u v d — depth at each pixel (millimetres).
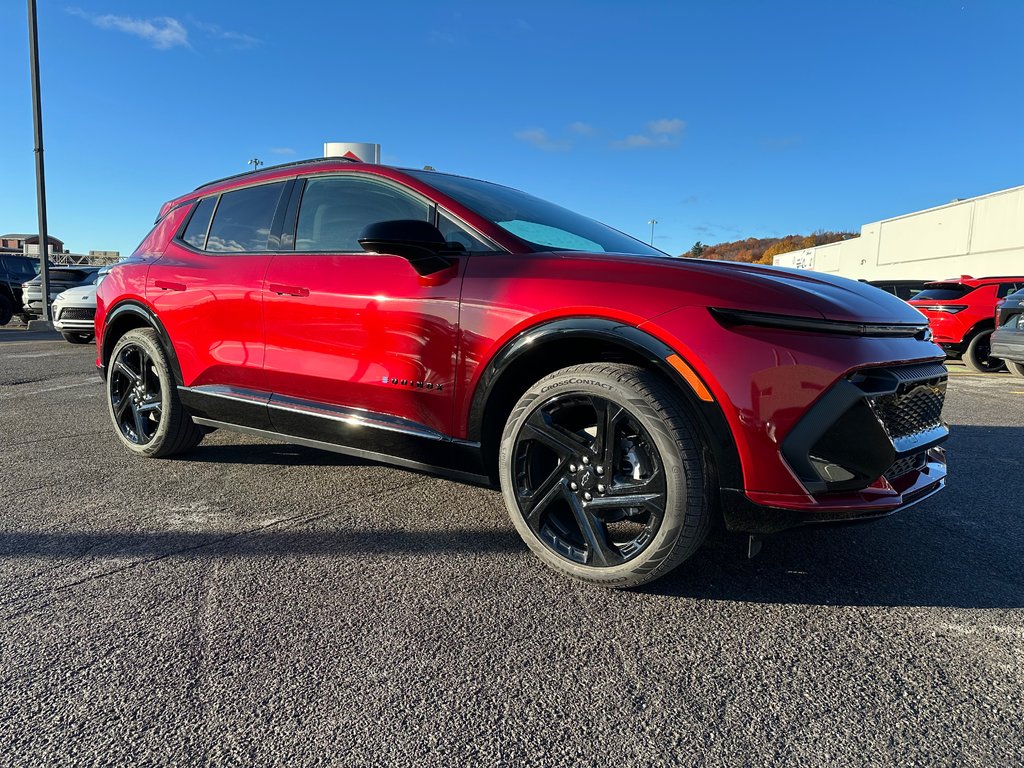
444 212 2635
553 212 3154
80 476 3404
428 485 3312
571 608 2086
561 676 1731
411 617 2014
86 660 1759
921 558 2496
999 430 4859
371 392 2676
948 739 1504
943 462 2461
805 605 2129
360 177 2922
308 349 2865
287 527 2721
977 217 29219
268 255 3111
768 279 2098
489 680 1706
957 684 1715
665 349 2006
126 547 2498
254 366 3076
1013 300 8406
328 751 1441
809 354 1914
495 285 2359
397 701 1615
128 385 3791
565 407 2254
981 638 1941
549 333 2197
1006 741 1498
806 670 1773
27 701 1589
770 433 1908
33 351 9969
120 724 1514
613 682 1707
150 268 3633
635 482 2092
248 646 1840
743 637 1934
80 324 10328
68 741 1455
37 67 14383
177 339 3408
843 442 1927
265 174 3371
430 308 2482
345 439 2826
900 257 35250
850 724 1555
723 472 1972
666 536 2023
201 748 1442
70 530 2656
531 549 2334
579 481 2186
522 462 2332
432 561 2412
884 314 2131
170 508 2932
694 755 1445
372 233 2289
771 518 1954
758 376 1914
